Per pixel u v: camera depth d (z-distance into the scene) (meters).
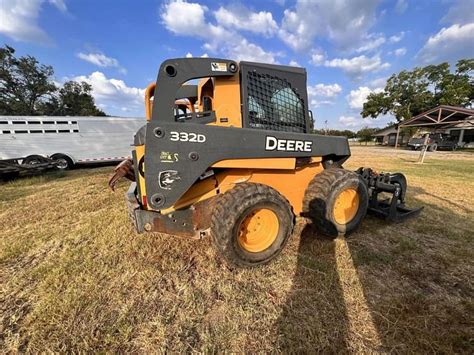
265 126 2.54
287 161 2.50
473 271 2.28
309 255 2.53
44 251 2.77
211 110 2.74
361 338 1.57
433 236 2.99
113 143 11.13
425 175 7.40
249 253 2.24
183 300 1.92
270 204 2.27
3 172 7.14
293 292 1.99
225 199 2.18
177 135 1.94
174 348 1.52
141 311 1.81
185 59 2.12
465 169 8.79
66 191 5.80
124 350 1.52
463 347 1.51
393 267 2.33
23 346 1.56
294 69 2.71
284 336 1.58
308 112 2.85
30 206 4.54
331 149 2.85
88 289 2.04
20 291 2.07
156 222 2.24
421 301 1.88
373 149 24.31
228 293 1.98
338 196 2.76
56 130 10.04
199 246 2.72
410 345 1.52
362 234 3.03
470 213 3.81
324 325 1.67
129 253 2.61
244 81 2.39
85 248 2.74
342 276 2.19
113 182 3.00
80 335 1.62
